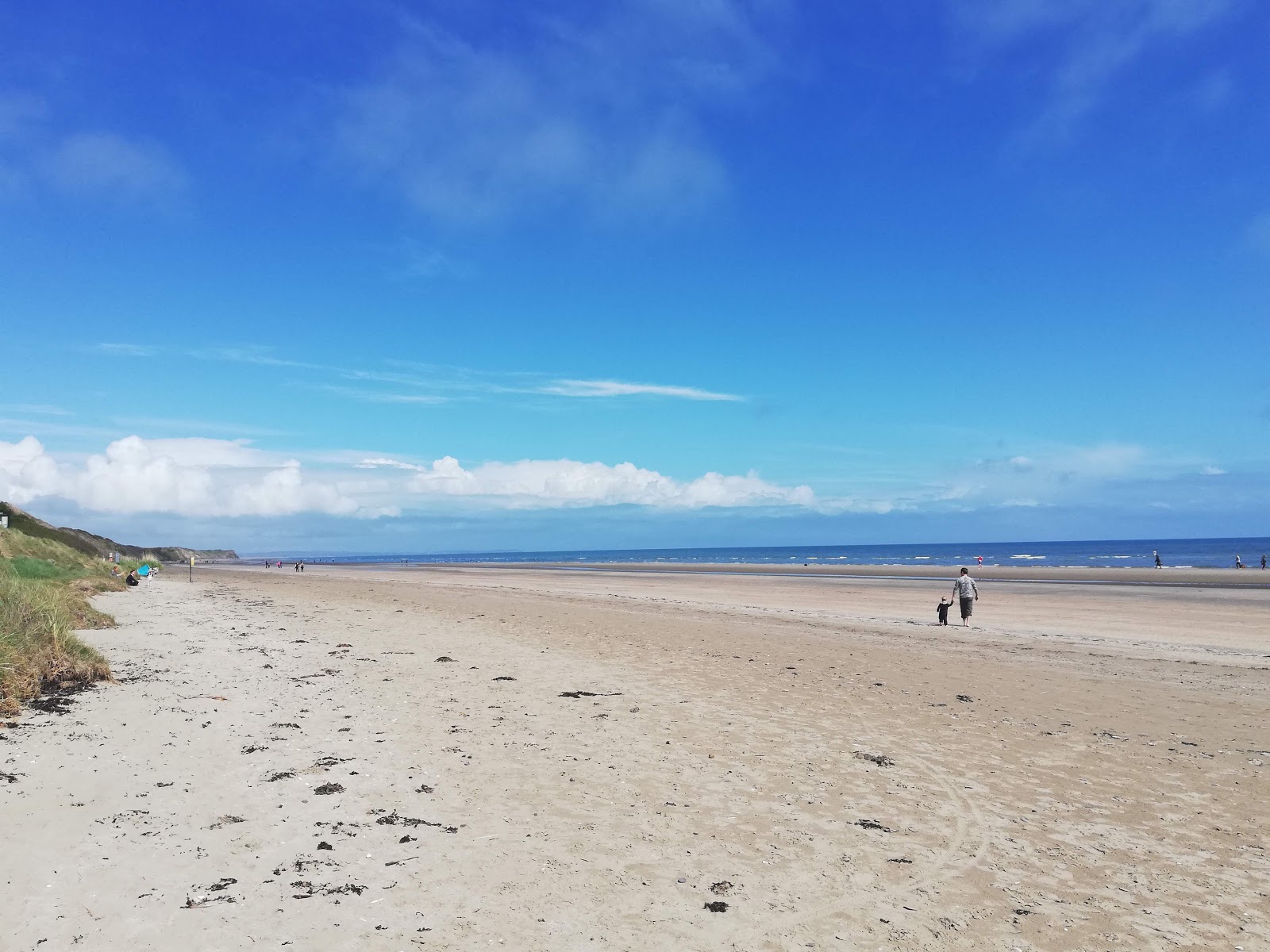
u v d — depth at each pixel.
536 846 6.39
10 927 4.72
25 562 30.97
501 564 131.62
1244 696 13.12
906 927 5.15
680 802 7.52
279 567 121.50
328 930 4.89
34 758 8.10
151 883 5.43
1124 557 115.69
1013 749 9.55
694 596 38.50
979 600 35.03
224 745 9.07
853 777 8.38
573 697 12.41
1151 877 5.96
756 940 4.93
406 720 10.73
